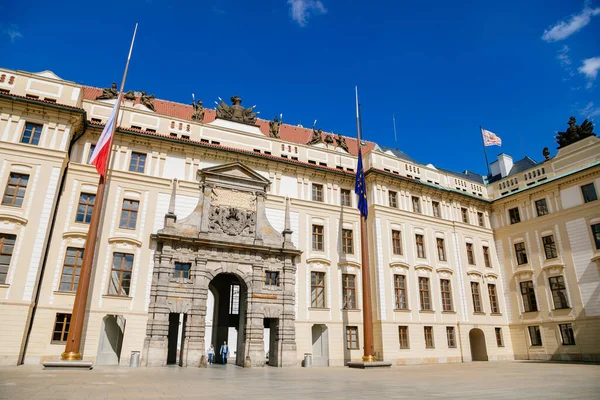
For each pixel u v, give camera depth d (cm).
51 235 3169
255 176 3991
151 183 3622
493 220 5341
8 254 2917
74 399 1190
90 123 3522
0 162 3061
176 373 2425
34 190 3086
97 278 3198
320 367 3478
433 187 4825
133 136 3659
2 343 2738
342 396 1341
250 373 2583
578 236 4397
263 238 3850
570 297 4359
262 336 3544
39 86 3362
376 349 3962
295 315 3766
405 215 4553
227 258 3609
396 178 4566
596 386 1652
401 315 4112
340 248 4216
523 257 4916
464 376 2303
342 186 4531
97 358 3083
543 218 4762
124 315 3188
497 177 6216
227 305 4369
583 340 4169
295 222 4088
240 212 3806
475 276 4847
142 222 3484
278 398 1272
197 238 3481
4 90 3244
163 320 3250
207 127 4066
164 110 4903
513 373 2511
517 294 4872
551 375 2308
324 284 4019
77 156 3491
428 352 4138
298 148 4450
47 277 3066
